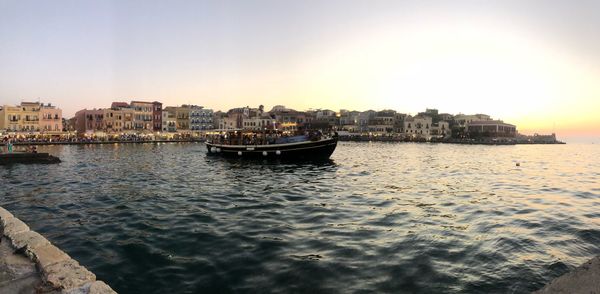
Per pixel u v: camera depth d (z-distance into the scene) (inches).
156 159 2297.0
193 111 5831.7
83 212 742.5
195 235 559.5
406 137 6771.7
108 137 4731.8
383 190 1057.5
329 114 7785.4
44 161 1936.5
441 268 421.7
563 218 681.0
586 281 109.9
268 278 391.9
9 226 346.6
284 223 636.7
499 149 4879.4
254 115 6432.1
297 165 1884.8
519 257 460.4
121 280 390.3
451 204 831.1
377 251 479.8
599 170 1875.0
